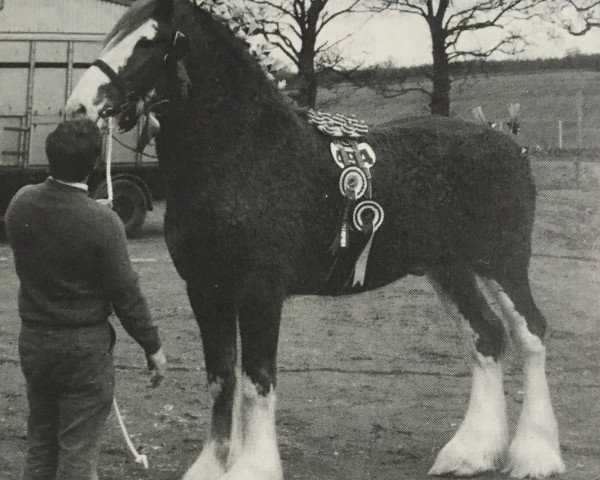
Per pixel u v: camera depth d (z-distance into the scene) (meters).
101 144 3.38
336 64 25.61
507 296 4.86
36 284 3.26
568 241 14.76
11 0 14.62
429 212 4.68
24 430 5.44
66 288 3.24
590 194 20.16
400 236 4.62
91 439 3.28
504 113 30.48
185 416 5.81
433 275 4.95
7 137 14.59
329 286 4.55
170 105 4.09
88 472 3.26
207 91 4.14
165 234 4.28
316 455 5.04
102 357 3.30
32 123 14.67
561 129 28.62
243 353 4.18
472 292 4.88
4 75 14.61
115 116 3.96
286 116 4.36
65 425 3.28
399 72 27.06
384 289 10.93
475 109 5.35
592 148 26.67
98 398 3.29
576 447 5.14
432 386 6.67
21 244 3.25
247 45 4.41
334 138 4.51
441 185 4.70
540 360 4.85
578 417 5.83
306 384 6.71
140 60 3.99
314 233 4.37
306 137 4.41
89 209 3.25
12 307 9.77
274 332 4.20
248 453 4.09
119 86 3.94
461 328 4.88
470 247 4.83
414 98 31.72
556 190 21.05
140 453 5.03
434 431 5.54
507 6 25.88
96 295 3.29
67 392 3.28
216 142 4.12
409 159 4.66
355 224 4.41
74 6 14.88
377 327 8.85
